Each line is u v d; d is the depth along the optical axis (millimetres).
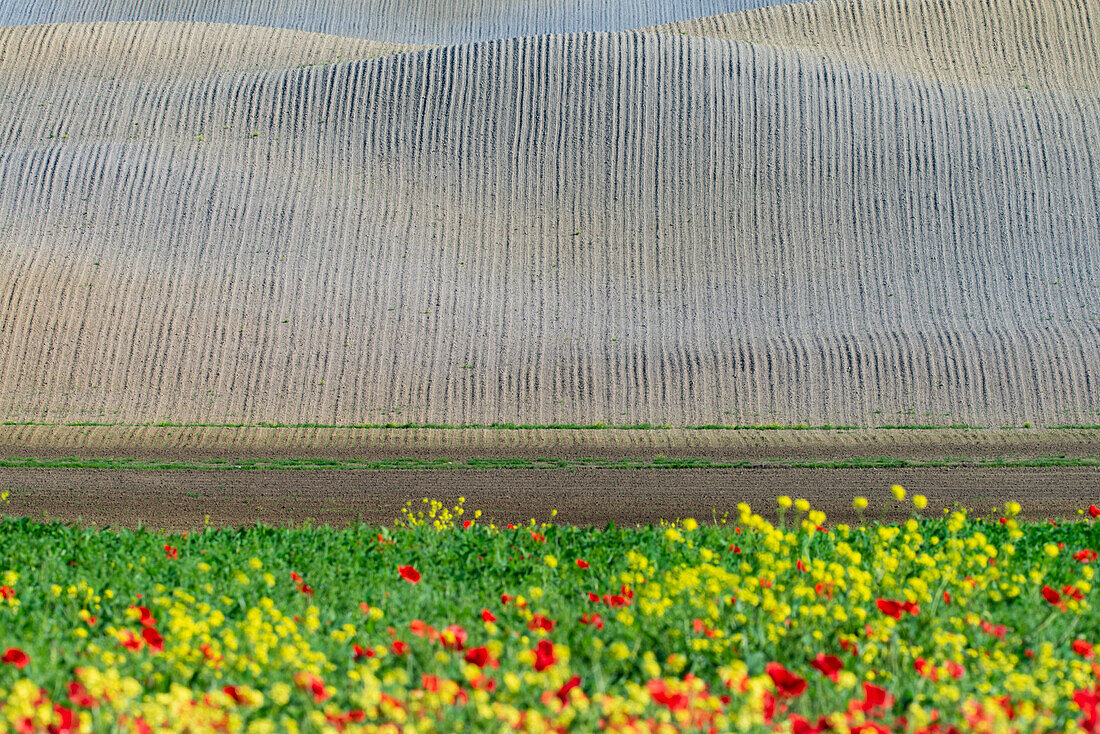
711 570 5008
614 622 5180
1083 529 9320
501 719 3340
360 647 4641
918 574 6523
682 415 23312
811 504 14516
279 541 8984
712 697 3604
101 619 5508
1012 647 4840
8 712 3133
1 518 11938
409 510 14039
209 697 3523
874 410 23297
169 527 13016
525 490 15469
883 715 3709
